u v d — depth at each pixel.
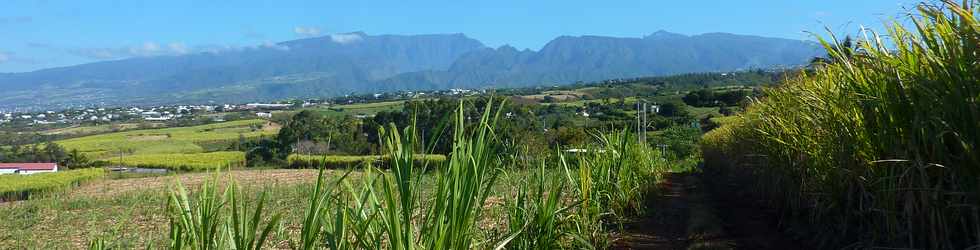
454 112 3.18
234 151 54.88
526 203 5.52
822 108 5.44
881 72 4.07
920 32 3.74
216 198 2.99
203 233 2.65
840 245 5.53
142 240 8.87
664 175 21.08
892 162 4.23
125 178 32.00
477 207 3.44
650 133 38.47
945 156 3.65
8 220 13.93
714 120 32.84
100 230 11.85
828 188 5.72
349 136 34.66
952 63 3.48
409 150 2.95
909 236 4.14
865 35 4.46
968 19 3.27
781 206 8.05
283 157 39.97
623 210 9.10
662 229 8.14
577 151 7.58
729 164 14.58
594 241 6.75
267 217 9.96
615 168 8.46
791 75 7.59
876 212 4.73
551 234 5.02
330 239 2.82
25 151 59.50
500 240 4.32
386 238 4.92
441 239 2.98
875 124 4.44
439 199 3.00
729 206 10.03
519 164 6.13
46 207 16.52
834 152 5.28
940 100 3.57
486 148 3.21
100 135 88.44
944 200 3.89
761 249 6.53
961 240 3.96
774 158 7.70
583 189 6.55
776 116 7.47
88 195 20.33
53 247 10.30
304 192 16.09
